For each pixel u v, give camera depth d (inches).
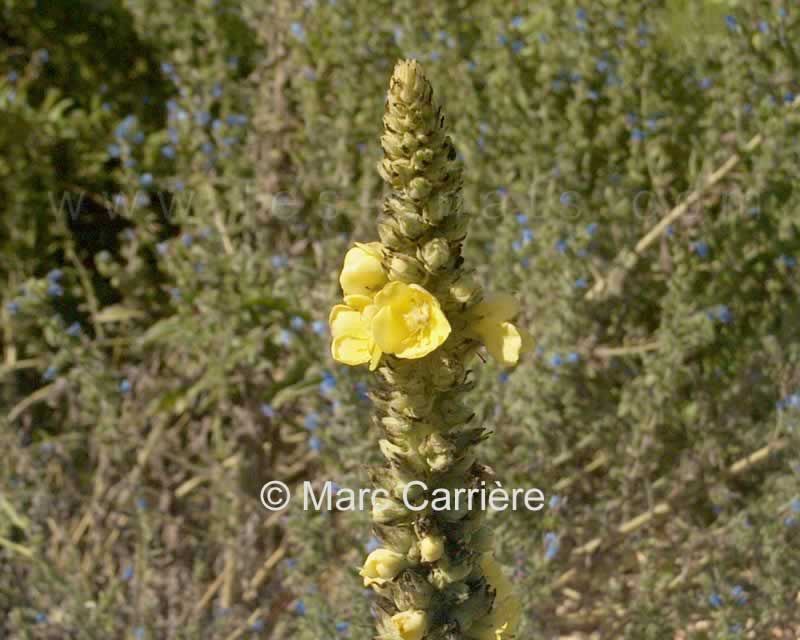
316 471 28.4
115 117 35.8
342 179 29.7
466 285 13.0
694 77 29.3
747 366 25.6
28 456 26.9
